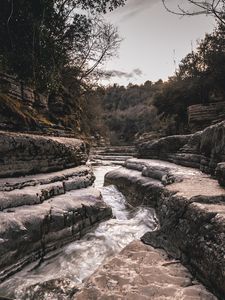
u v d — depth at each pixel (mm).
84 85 23438
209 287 3225
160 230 4746
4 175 5305
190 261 3689
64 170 7387
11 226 4027
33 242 4316
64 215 5105
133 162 11125
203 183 5539
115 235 5738
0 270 3730
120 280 3484
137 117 68812
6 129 6699
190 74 26578
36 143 6242
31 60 10672
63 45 13641
